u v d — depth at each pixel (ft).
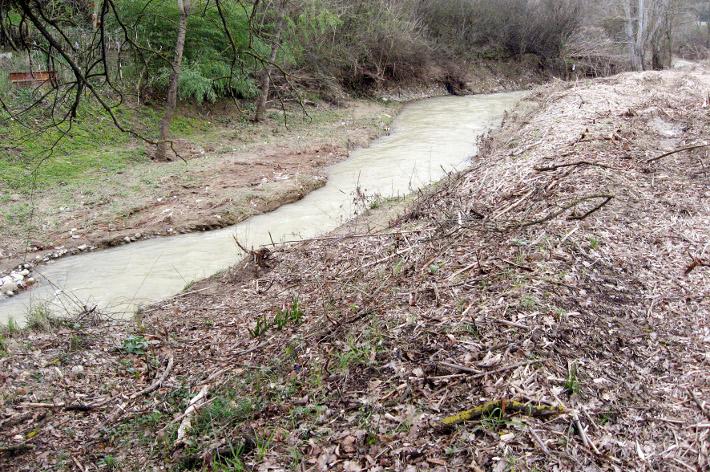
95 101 44.65
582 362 12.27
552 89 64.18
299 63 70.18
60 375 14.70
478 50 106.22
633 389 11.70
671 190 22.08
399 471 10.00
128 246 29.22
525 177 23.70
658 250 17.48
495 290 15.10
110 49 44.70
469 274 16.37
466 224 19.88
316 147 48.08
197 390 14.11
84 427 12.99
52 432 12.75
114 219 31.32
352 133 54.95
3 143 37.22
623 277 15.93
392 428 11.02
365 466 10.25
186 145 46.62
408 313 14.75
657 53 109.60
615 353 12.78
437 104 81.20
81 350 16.01
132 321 18.74
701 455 10.01
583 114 36.06
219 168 40.34
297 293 18.97
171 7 46.80
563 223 18.57
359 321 15.15
